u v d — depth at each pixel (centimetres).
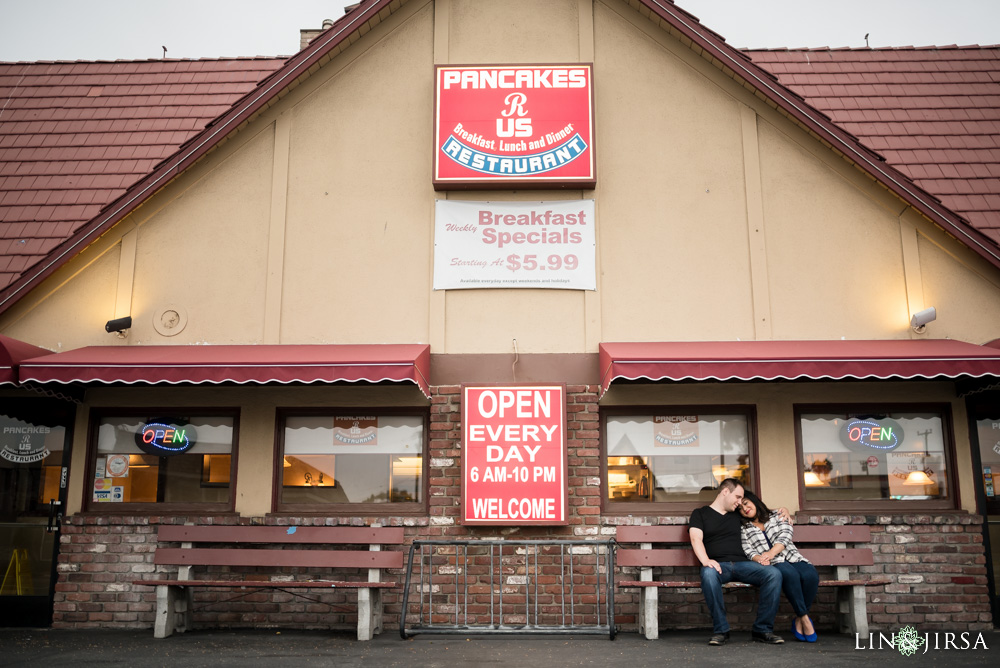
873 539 838
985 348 810
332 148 923
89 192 1024
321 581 802
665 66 934
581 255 895
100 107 1173
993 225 938
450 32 947
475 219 902
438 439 859
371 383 872
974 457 859
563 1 955
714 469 870
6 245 961
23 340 889
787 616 826
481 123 905
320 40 917
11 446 882
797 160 911
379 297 893
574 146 898
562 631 768
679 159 914
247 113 906
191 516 850
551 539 835
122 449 886
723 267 893
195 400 883
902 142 1049
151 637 781
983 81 1152
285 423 885
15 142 1105
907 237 893
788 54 1238
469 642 748
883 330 880
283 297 895
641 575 789
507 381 871
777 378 809
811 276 891
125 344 885
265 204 914
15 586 858
